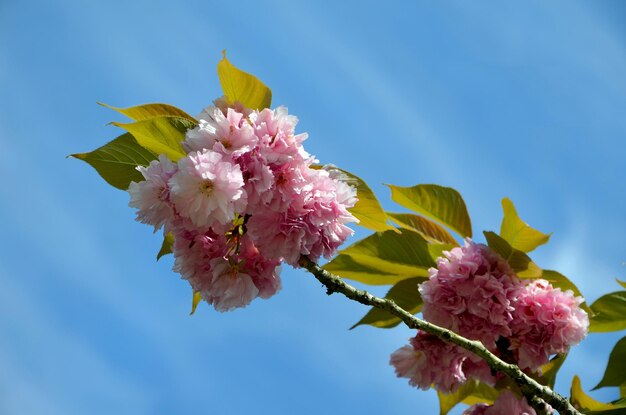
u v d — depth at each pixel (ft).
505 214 5.78
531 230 5.76
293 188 5.29
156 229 5.32
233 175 5.23
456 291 5.66
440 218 5.89
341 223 5.33
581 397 5.68
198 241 5.36
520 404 5.63
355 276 5.88
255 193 5.27
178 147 5.41
